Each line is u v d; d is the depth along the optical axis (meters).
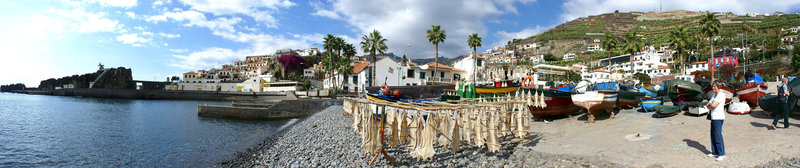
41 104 58.66
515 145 10.08
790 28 126.81
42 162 14.73
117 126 27.67
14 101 68.25
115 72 108.06
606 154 7.85
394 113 9.51
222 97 78.69
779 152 6.80
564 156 7.99
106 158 15.45
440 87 47.12
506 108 10.99
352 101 11.44
